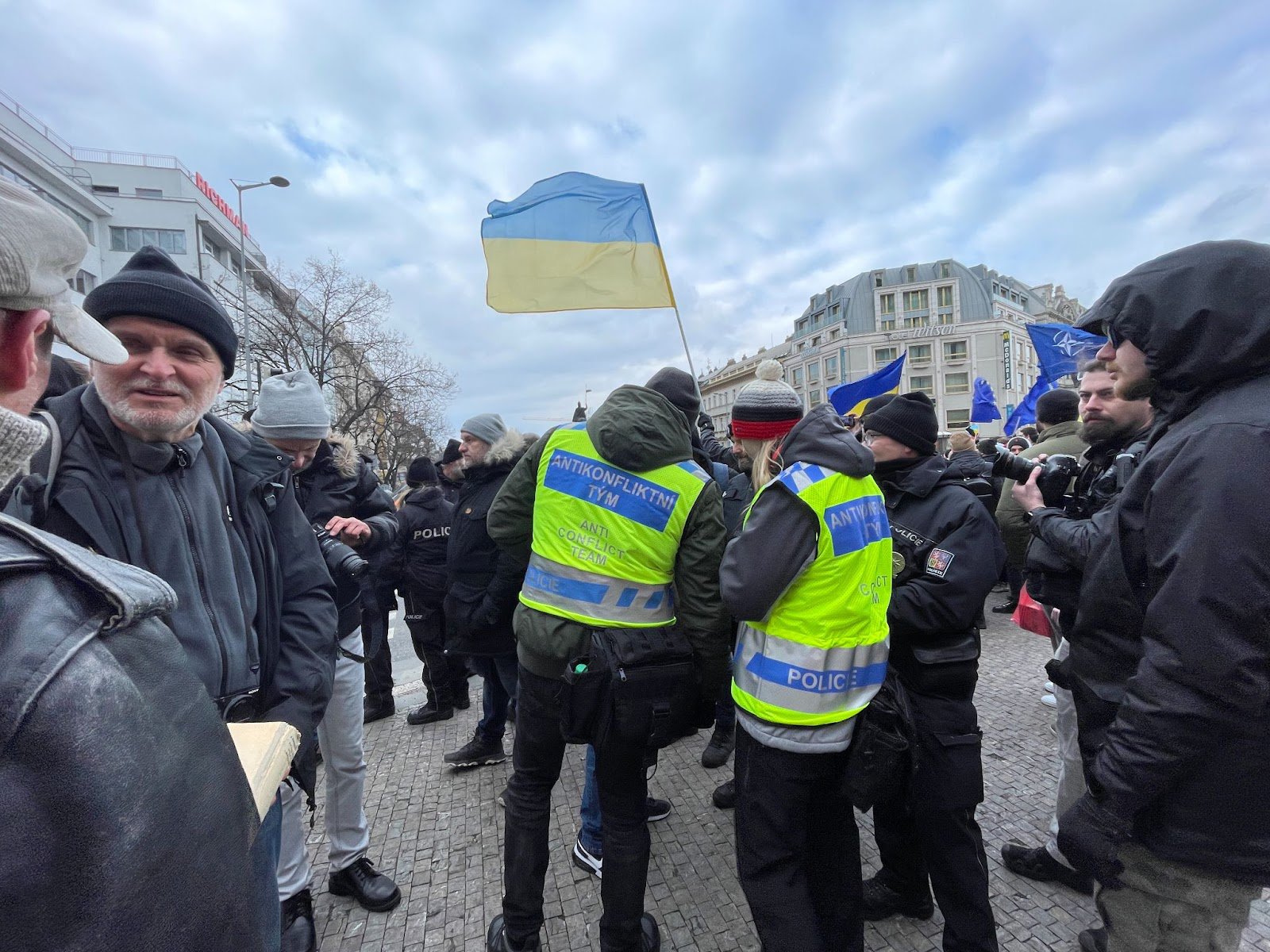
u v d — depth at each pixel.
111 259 35.31
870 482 1.67
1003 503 2.80
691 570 1.72
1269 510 0.91
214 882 0.55
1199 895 1.07
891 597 1.74
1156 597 1.02
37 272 0.55
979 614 1.71
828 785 1.70
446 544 3.69
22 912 0.40
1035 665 4.30
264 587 1.51
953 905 1.65
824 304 57.84
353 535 2.29
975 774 1.65
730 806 2.68
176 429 1.26
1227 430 0.98
